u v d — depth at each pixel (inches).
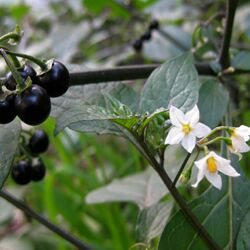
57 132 6.4
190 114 6.3
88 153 17.0
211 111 8.9
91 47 21.1
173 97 7.2
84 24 19.0
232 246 7.3
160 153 6.7
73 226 15.6
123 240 14.2
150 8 18.4
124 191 11.0
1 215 15.1
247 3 17.3
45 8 22.2
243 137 6.4
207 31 11.1
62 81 6.3
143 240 8.9
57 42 18.2
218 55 10.2
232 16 9.3
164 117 6.7
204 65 9.8
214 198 7.6
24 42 19.9
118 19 20.1
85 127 7.4
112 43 20.9
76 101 7.7
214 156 6.2
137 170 15.1
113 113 6.5
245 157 14.1
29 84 5.9
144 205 10.0
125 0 18.2
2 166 6.1
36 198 17.5
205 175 6.2
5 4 24.5
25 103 5.8
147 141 6.7
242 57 9.9
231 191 7.6
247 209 7.5
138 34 18.0
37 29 22.5
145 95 7.4
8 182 17.3
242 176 7.7
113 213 14.4
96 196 11.1
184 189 10.8
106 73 8.2
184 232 7.2
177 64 7.4
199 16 18.5
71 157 16.8
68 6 20.8
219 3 17.5
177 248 7.1
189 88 7.2
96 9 18.2
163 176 6.7
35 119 5.9
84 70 8.1
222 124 9.0
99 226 17.0
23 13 22.3
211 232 7.4
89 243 15.1
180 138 6.3
